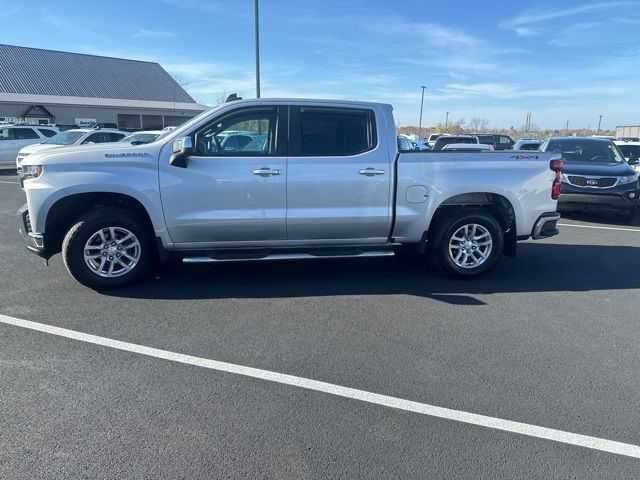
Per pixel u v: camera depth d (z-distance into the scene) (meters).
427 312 4.95
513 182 5.77
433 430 3.01
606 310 5.10
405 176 5.56
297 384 3.52
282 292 5.48
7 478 2.55
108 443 2.84
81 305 4.98
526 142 16.95
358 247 5.78
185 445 2.83
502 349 4.13
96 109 42.72
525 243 8.38
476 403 3.31
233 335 4.32
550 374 3.72
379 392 3.43
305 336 4.33
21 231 5.36
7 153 19.78
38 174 5.06
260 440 2.89
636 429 3.05
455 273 5.94
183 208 5.24
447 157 5.66
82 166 5.07
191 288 5.57
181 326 4.50
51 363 3.76
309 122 5.43
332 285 5.77
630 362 3.94
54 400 3.26
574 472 2.67
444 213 5.90
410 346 4.16
